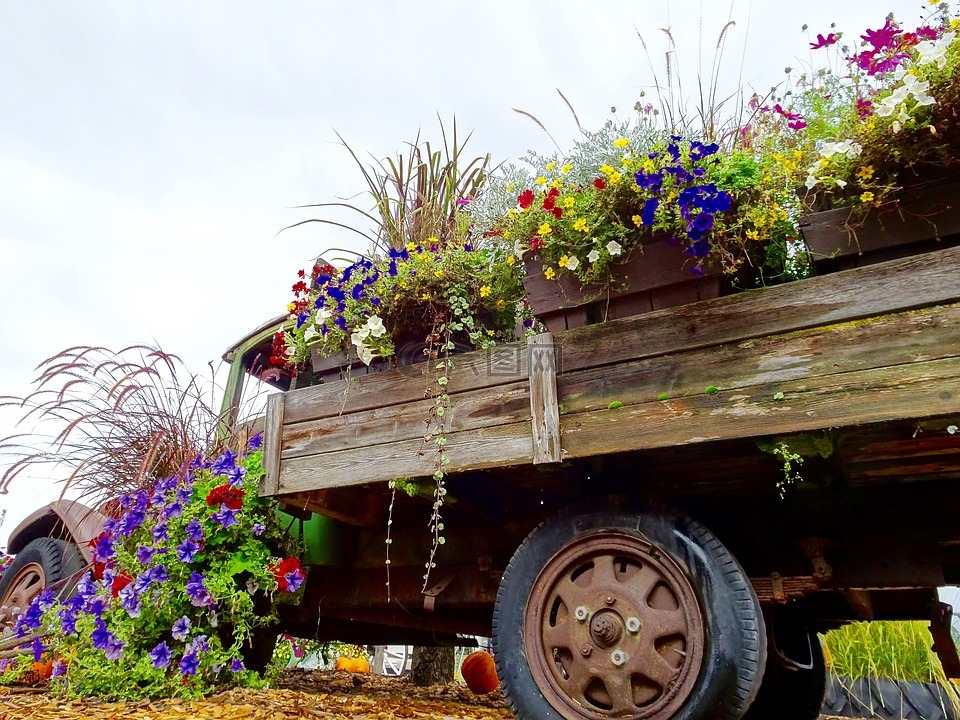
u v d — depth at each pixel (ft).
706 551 8.29
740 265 8.54
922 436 7.32
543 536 9.36
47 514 18.56
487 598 11.07
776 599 8.60
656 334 8.61
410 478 10.00
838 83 8.95
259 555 12.51
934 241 7.60
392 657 39.60
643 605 8.36
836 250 7.93
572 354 9.12
